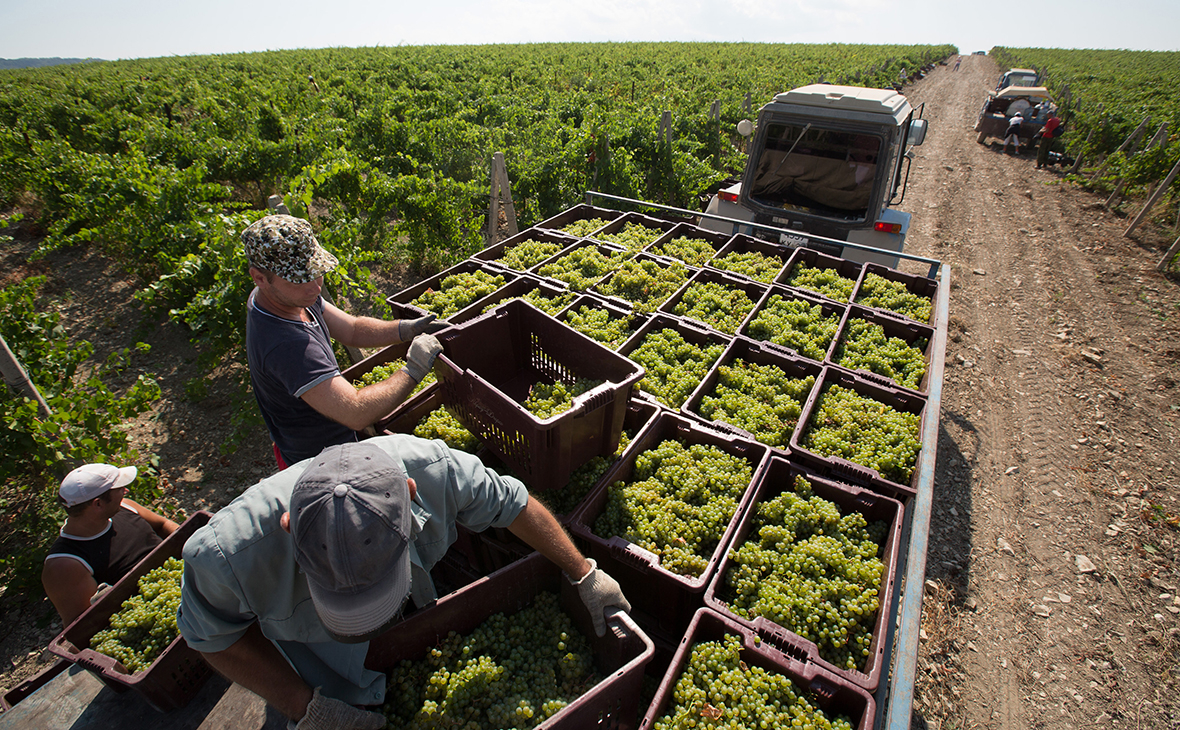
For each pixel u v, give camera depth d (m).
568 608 2.53
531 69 33.19
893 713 2.24
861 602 2.70
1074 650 4.24
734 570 2.89
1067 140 18.44
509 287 5.43
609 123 13.15
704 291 5.62
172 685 2.51
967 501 5.47
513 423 2.88
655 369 4.46
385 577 1.58
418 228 9.05
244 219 5.93
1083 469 5.85
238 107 16.12
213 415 6.19
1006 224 12.60
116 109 16.12
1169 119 16.75
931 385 4.26
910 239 11.73
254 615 1.84
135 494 4.63
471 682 2.25
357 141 12.82
